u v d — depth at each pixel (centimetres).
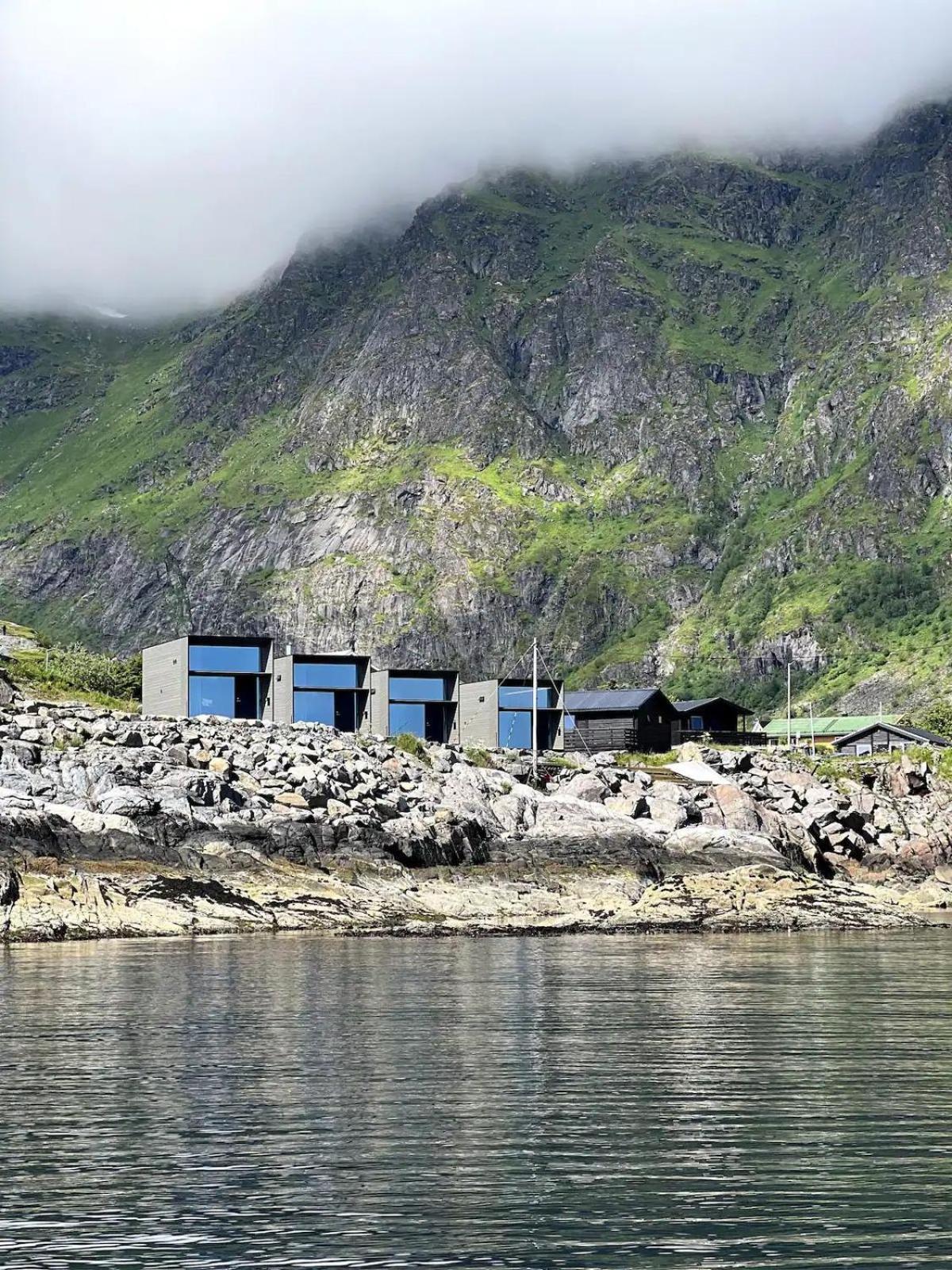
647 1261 2786
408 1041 5250
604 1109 4078
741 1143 3678
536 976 7388
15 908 9400
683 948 9294
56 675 16525
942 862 14212
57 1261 2795
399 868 11250
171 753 11744
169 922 9656
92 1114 3991
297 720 14988
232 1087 4362
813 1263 2770
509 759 14625
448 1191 3250
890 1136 3756
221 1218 3052
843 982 7325
